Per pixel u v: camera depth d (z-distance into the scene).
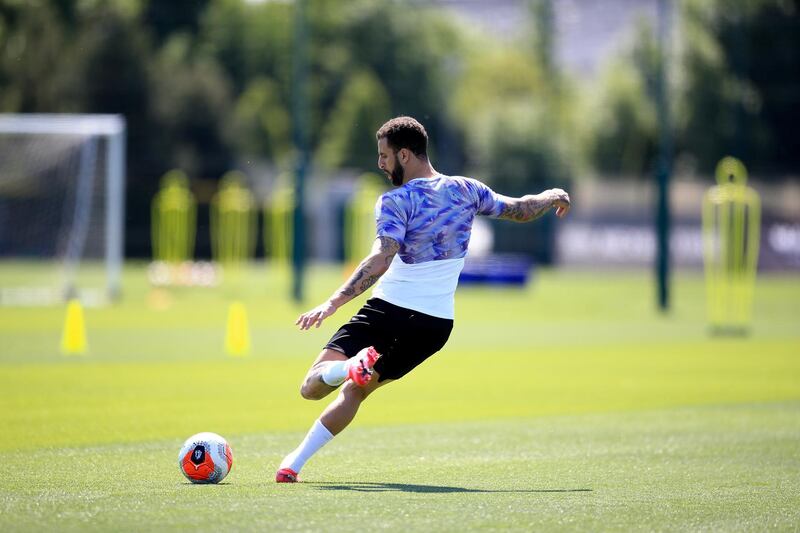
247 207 172.75
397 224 25.19
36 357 60.88
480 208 26.73
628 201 188.00
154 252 199.50
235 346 66.62
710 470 29.28
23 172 128.38
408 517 21.89
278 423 39.34
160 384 50.50
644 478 27.89
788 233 181.00
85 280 145.38
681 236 180.00
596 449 33.44
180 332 78.56
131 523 21.05
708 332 85.25
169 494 24.34
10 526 20.84
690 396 48.44
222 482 26.52
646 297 131.88
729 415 42.31
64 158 127.31
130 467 29.20
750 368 60.25
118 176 112.81
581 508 23.47
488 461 30.86
